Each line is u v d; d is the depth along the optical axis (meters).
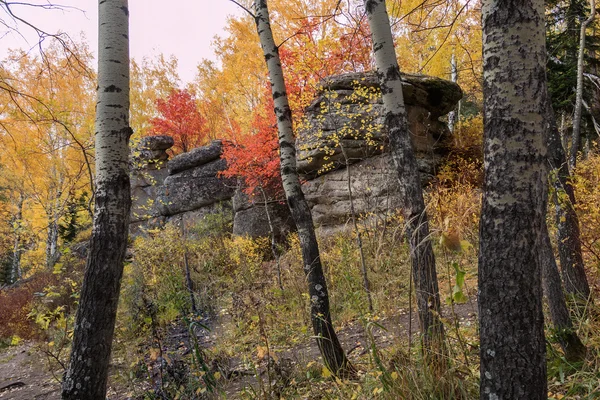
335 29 8.18
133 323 6.29
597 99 10.02
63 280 9.62
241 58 15.81
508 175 1.64
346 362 3.82
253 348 4.85
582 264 3.60
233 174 12.73
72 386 2.88
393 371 2.67
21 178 15.72
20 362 7.46
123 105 3.24
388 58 3.68
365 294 6.03
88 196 14.96
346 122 10.12
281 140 4.37
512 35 1.64
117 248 3.10
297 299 5.89
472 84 11.09
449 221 2.07
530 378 1.61
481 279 1.74
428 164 10.33
